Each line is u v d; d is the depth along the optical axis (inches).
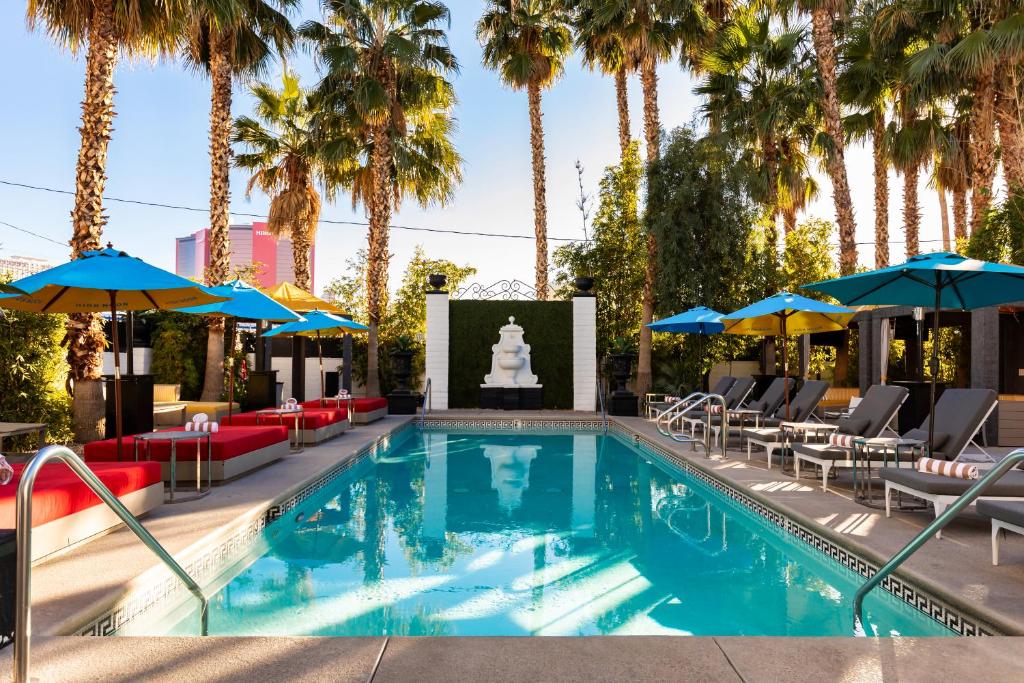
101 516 163.3
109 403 319.0
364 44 628.1
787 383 334.3
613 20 627.5
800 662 94.7
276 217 703.7
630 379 675.4
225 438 253.4
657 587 158.1
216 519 186.1
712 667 93.1
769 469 292.2
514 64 689.0
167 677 88.7
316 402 480.1
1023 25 435.8
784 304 339.6
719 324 522.9
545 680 89.0
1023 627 108.5
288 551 190.1
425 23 645.9
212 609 142.2
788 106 645.9
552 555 186.1
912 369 581.3
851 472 280.1
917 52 541.6
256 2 511.8
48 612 113.9
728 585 160.1
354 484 300.5
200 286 221.6
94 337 339.9
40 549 141.1
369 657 96.1
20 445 333.4
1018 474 181.3
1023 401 355.3
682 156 587.8
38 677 88.4
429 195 738.2
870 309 461.1
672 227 574.9
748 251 601.6
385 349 715.4
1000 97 490.3
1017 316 476.7
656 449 395.9
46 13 337.4
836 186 589.3
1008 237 466.0
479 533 211.3
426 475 326.0
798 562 180.2
